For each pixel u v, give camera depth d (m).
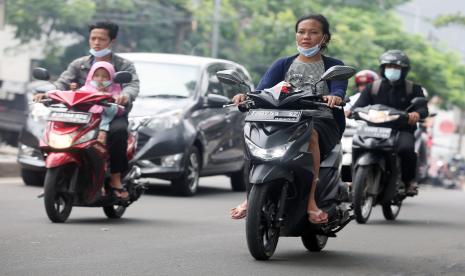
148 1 80.19
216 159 32.00
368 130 24.72
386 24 92.06
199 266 15.54
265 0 87.94
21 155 30.38
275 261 16.59
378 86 25.59
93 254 16.39
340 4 93.12
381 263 16.98
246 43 85.69
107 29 21.98
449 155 94.38
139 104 30.08
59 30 75.31
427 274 15.91
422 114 24.86
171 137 29.47
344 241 20.22
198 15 83.19
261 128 16.09
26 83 52.44
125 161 21.45
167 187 33.56
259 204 15.84
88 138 20.36
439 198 37.88
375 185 24.86
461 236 22.23
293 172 15.97
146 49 78.81
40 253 16.25
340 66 16.05
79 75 22.39
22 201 25.28
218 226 21.83
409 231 22.98
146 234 19.62
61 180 20.75
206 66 32.22
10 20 73.50
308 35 16.89
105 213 22.58
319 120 16.41
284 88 16.03
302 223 16.55
